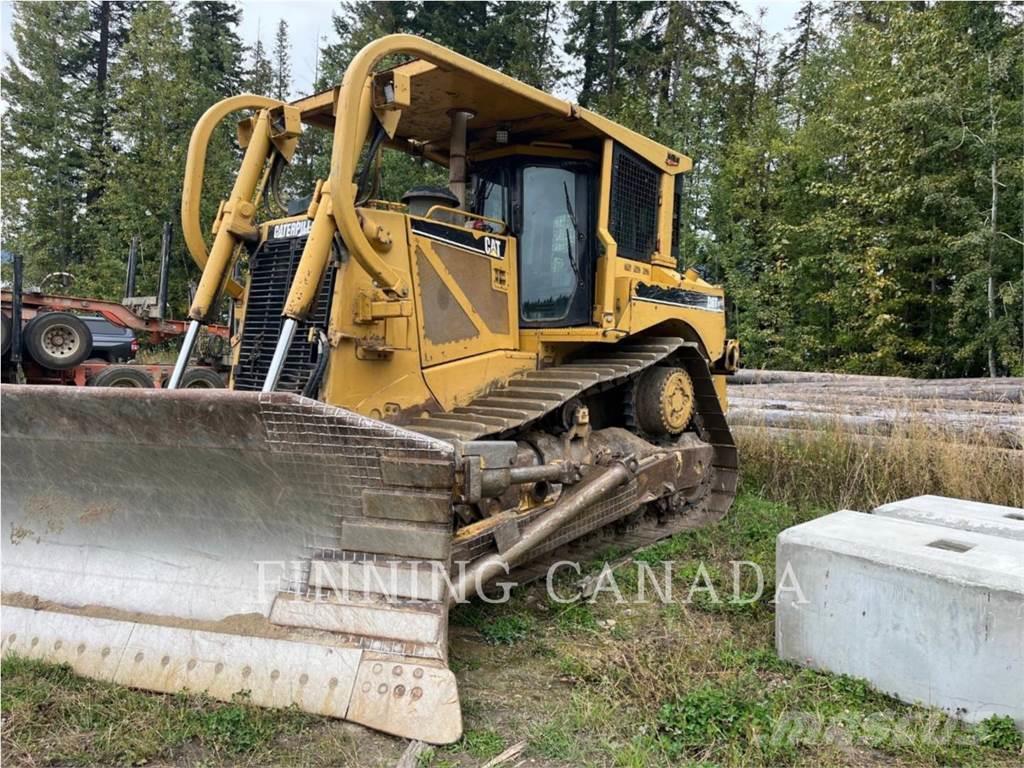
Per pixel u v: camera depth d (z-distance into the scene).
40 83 24.03
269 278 4.15
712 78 21.08
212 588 3.15
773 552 4.93
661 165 5.60
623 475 4.33
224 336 11.13
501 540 3.56
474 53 21.66
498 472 3.15
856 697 3.05
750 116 21.70
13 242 22.36
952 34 13.25
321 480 2.98
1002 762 2.61
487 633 3.63
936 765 2.60
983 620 2.80
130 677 2.94
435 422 3.94
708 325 6.14
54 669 3.01
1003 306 12.80
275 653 2.88
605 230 4.95
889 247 14.61
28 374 9.98
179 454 3.08
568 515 3.93
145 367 10.31
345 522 3.00
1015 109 12.63
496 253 4.74
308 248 3.53
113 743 2.53
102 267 20.41
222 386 10.17
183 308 20.31
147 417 3.00
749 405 8.77
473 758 2.56
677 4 21.59
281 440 2.92
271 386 3.40
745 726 2.75
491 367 4.55
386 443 2.88
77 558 3.40
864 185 15.02
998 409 7.45
